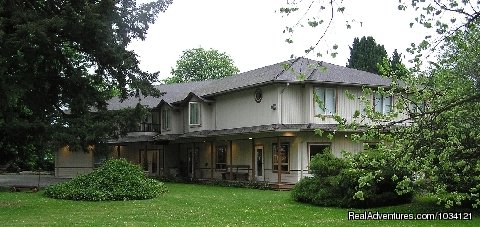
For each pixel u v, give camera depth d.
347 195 17.50
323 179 18.78
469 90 9.38
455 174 9.20
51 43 18.95
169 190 26.28
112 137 24.77
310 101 27.86
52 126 22.67
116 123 24.30
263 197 21.83
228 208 17.52
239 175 31.94
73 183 22.06
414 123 8.76
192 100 35.81
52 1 20.11
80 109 22.97
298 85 28.47
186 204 18.91
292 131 26.78
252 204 18.80
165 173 39.62
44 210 16.95
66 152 40.97
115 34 21.89
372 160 8.98
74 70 21.31
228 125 32.88
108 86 24.73
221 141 35.12
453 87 9.88
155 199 20.95
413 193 17.83
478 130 8.47
